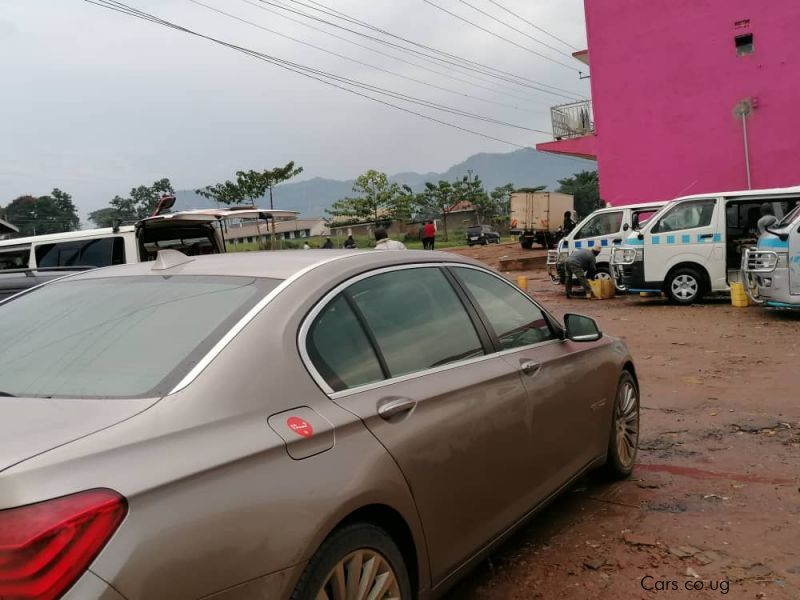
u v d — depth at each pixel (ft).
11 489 5.32
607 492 14.24
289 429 7.12
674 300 42.55
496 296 11.82
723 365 25.81
